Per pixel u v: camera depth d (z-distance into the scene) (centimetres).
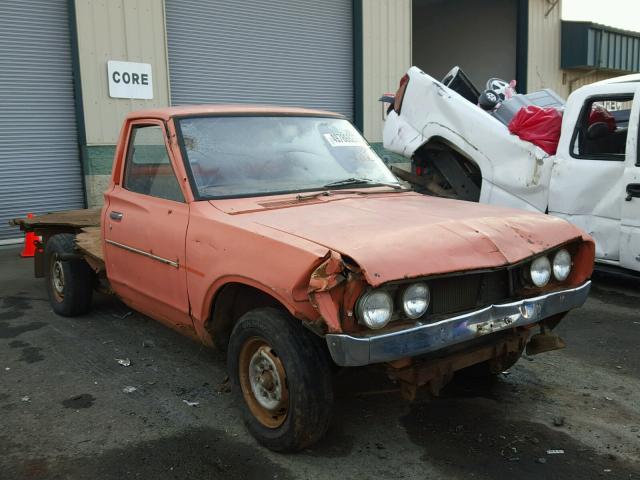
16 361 479
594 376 443
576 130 657
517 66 1655
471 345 341
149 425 371
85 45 984
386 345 282
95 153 1010
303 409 308
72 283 569
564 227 359
